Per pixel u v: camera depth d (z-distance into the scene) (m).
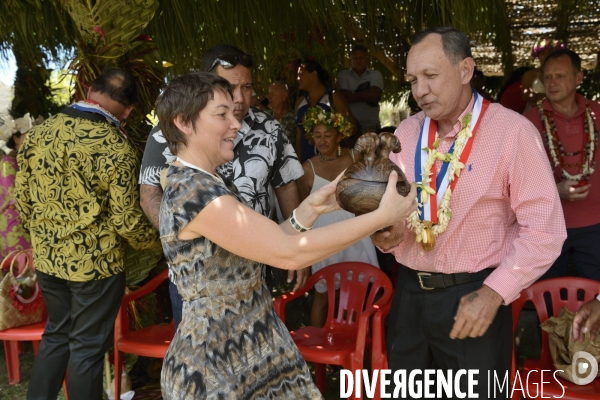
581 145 3.18
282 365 1.84
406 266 2.36
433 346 2.32
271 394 1.81
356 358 2.78
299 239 1.64
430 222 2.16
